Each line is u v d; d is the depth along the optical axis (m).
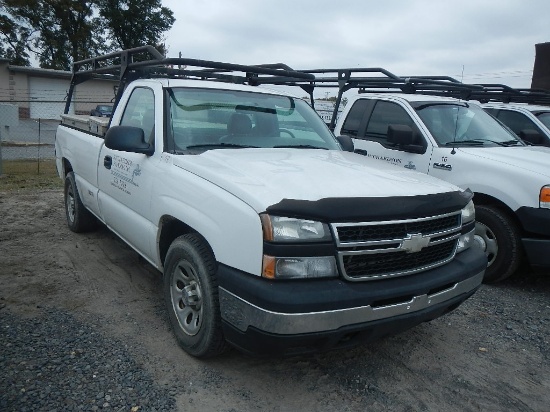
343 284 2.67
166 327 3.77
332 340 2.68
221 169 3.17
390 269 2.85
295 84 6.79
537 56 22.61
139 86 4.58
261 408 2.85
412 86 7.04
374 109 6.62
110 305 4.13
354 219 2.68
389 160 6.11
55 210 7.63
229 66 4.55
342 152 4.21
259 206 2.64
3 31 42.06
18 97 32.41
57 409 2.69
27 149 16.92
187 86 4.20
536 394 3.14
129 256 5.41
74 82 6.95
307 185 2.85
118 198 4.43
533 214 4.71
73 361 3.19
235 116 4.15
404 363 3.44
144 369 3.16
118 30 46.34
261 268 2.61
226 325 2.82
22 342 3.40
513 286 5.22
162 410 2.75
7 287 4.42
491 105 8.43
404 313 2.86
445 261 3.16
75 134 5.88
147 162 3.84
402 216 2.81
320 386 3.10
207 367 3.23
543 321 4.31
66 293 4.35
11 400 2.73
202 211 3.04
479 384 3.22
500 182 4.96
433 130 5.82
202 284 3.08
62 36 44.88
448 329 4.04
